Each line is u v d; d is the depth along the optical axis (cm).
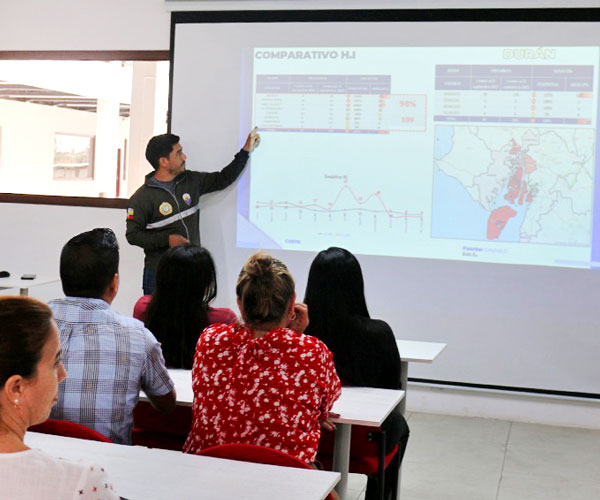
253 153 543
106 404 246
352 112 527
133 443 305
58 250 603
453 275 517
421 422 509
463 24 507
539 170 501
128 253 589
